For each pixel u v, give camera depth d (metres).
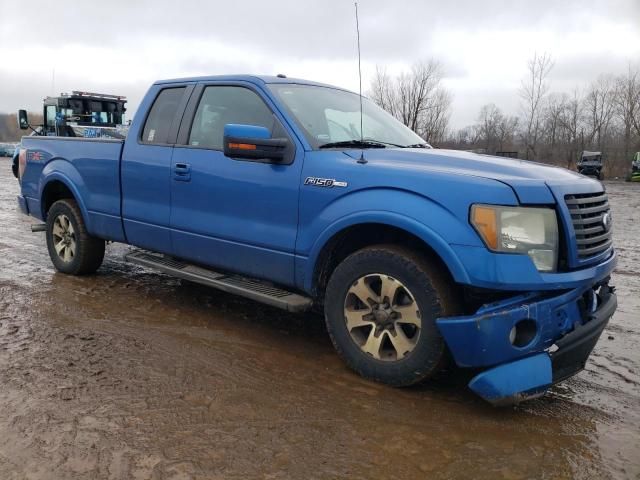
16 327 4.36
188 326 4.52
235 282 4.25
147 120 4.98
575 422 3.12
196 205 4.40
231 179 4.11
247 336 4.34
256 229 3.99
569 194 3.23
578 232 3.19
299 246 3.73
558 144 44.03
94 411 3.08
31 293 5.27
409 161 3.60
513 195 3.02
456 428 3.02
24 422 2.93
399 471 2.62
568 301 3.14
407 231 3.20
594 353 4.17
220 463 2.63
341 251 3.82
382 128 4.61
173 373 3.61
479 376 3.04
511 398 2.98
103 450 2.70
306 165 3.73
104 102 17.22
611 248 3.68
